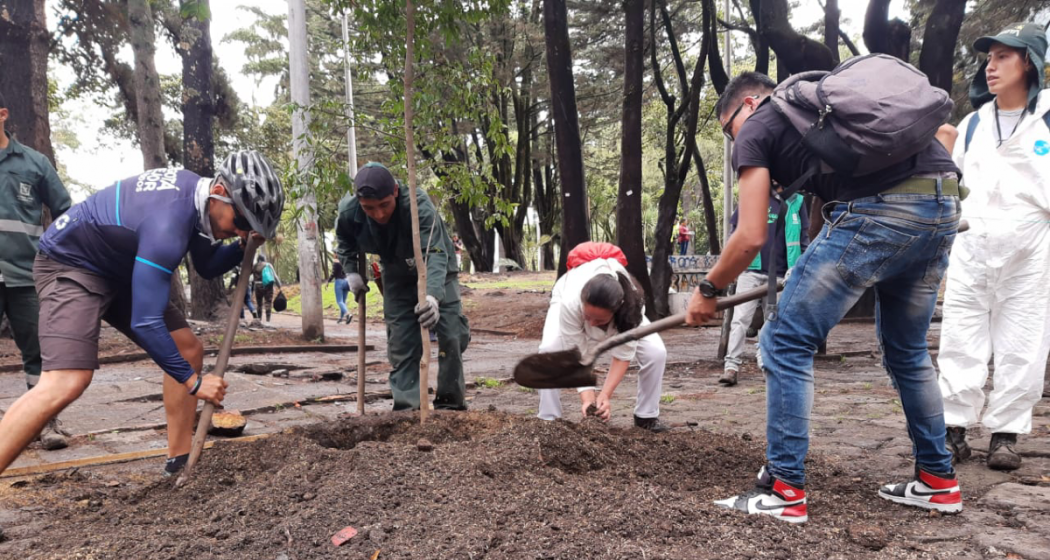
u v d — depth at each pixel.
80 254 2.97
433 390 6.66
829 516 2.86
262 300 16.89
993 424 3.63
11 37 9.28
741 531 2.52
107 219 2.95
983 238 3.57
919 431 2.96
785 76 12.27
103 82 13.55
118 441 4.61
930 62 12.09
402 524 2.51
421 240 4.55
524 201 33.44
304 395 6.39
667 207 14.92
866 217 2.66
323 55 27.05
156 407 5.77
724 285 2.78
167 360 2.94
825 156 2.54
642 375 4.27
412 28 4.19
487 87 4.80
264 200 3.01
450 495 2.75
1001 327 3.62
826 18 12.75
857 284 2.70
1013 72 3.59
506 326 15.27
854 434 4.47
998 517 2.88
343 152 16.94
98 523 2.79
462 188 4.82
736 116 2.97
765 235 2.67
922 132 2.47
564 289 4.02
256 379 7.57
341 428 3.92
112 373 7.80
